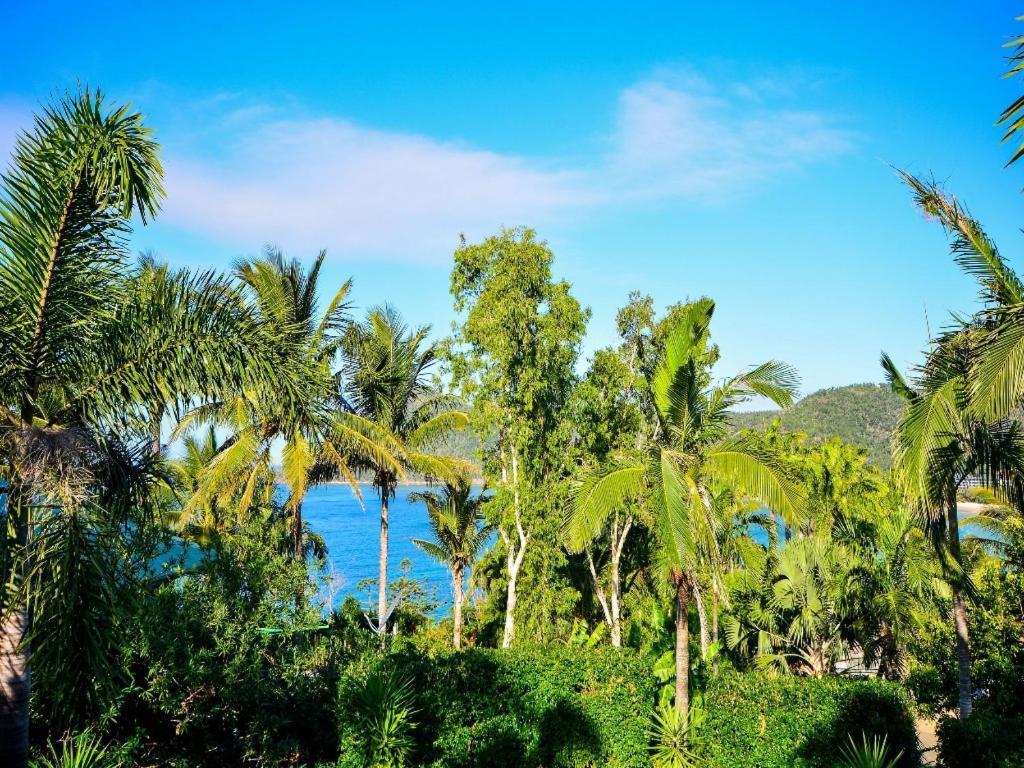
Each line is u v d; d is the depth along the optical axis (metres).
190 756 12.20
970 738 11.27
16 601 6.66
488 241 23.70
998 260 10.18
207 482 19.50
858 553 21.64
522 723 14.04
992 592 17.69
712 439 13.45
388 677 12.71
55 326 7.44
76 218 7.33
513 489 24.06
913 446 10.40
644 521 23.94
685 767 13.37
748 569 22.83
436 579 63.84
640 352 24.06
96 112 7.22
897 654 22.75
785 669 22.70
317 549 29.22
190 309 8.19
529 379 23.08
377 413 23.83
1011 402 8.33
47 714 10.41
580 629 26.84
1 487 6.96
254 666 12.53
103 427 7.86
